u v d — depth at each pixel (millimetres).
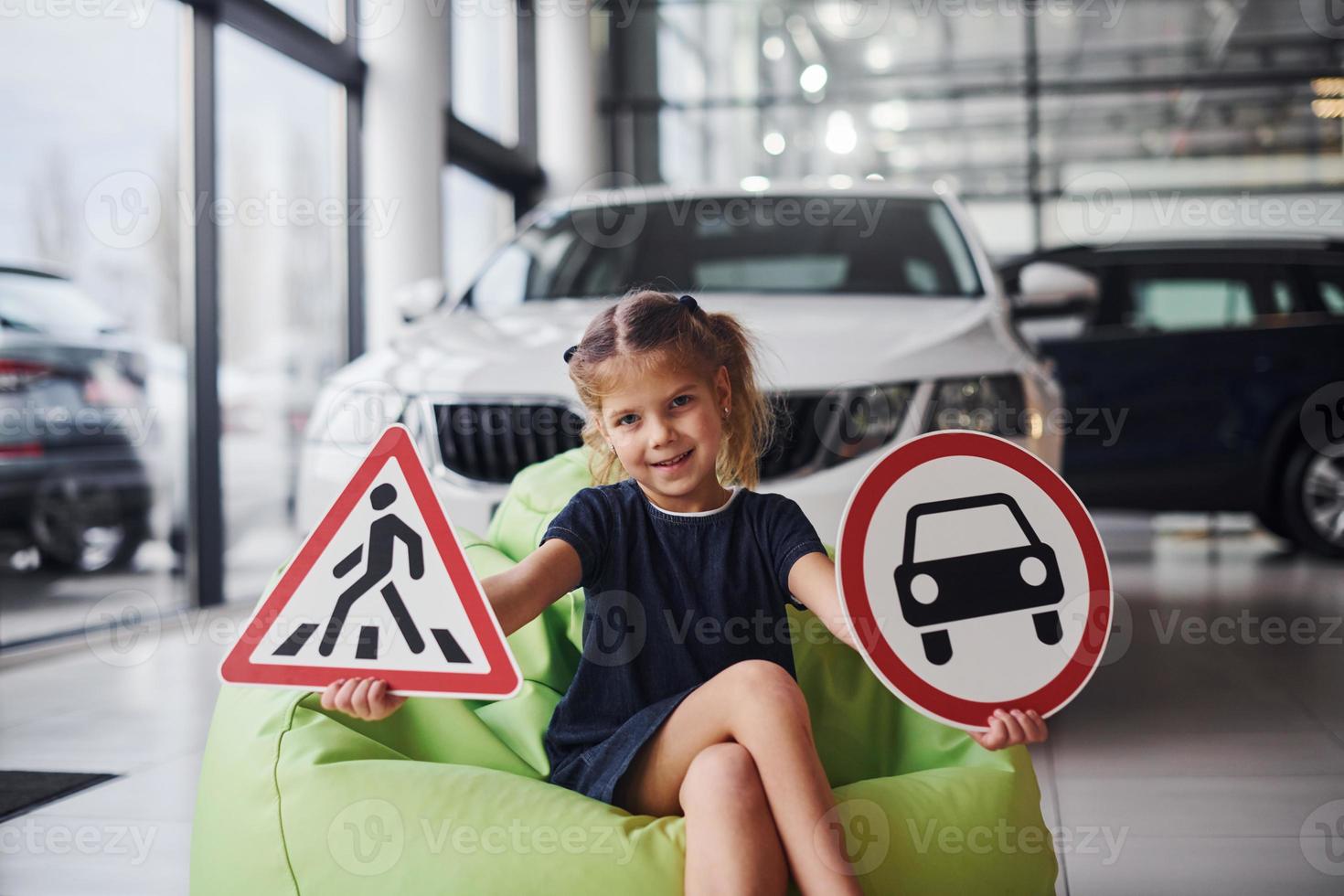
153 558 4414
